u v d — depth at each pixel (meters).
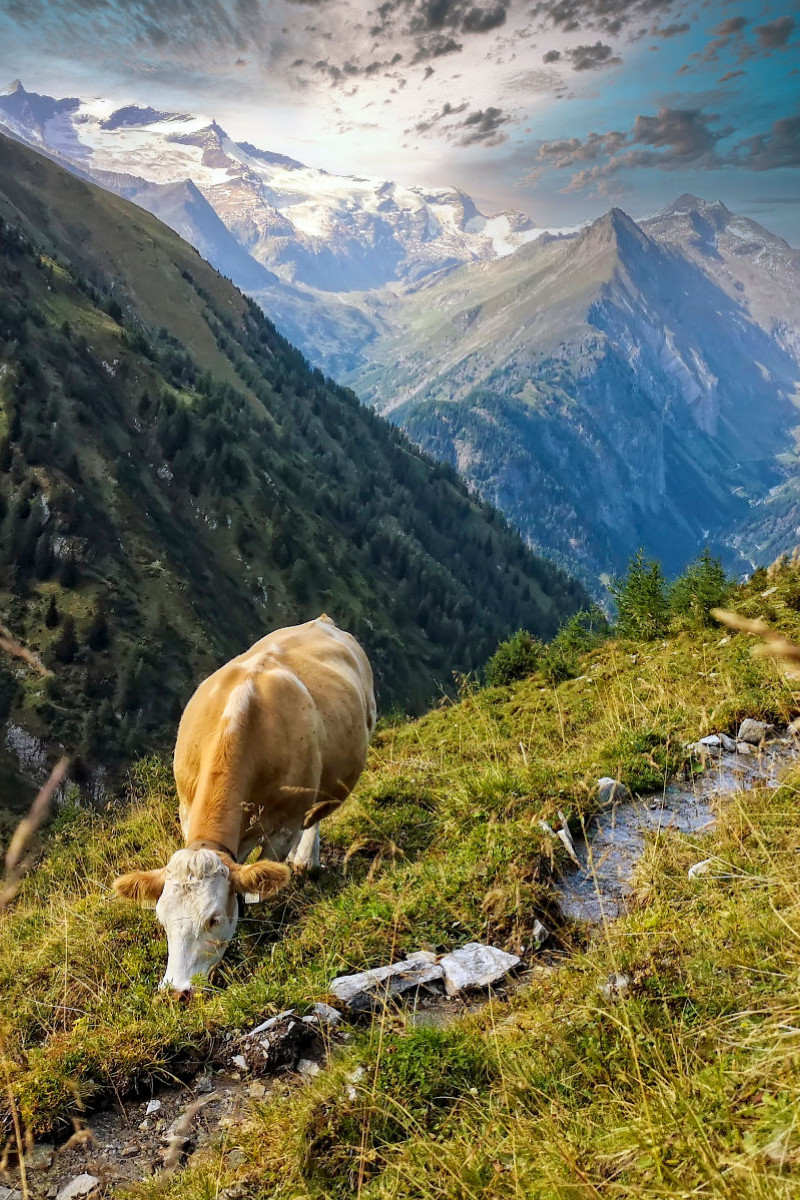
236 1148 4.30
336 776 8.04
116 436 156.50
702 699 9.87
